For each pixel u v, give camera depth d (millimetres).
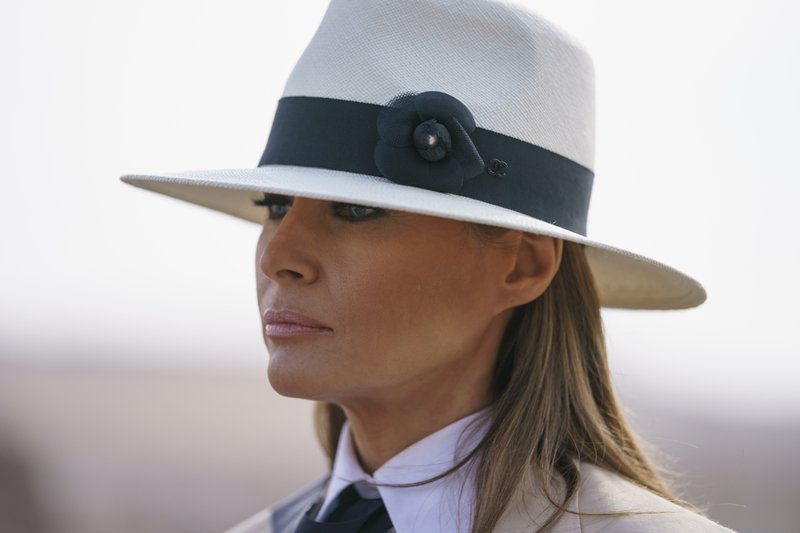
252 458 21516
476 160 4016
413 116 4004
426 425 4418
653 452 5184
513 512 4113
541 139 4297
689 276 4633
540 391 4418
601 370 4719
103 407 26719
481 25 4242
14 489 18375
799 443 19594
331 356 4074
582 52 4539
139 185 5109
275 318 4129
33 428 22969
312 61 4301
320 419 5590
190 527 17016
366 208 4078
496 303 4359
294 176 4066
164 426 24719
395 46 4180
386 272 4066
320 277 4078
